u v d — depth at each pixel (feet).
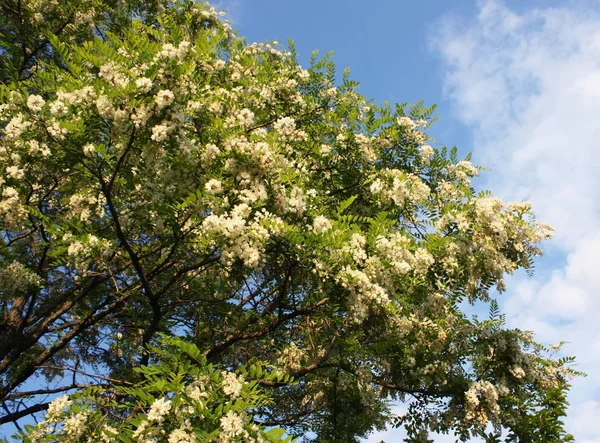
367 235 21.61
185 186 19.35
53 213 25.70
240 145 19.13
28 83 21.83
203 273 25.05
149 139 18.29
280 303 22.34
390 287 21.02
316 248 19.48
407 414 24.81
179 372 13.83
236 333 24.56
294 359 27.94
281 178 19.43
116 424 14.87
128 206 22.16
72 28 30.50
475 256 22.35
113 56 18.52
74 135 18.17
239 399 13.35
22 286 22.30
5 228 22.82
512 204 23.52
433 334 24.76
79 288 25.79
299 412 28.09
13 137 19.06
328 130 29.86
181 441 12.35
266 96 28.27
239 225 17.61
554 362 25.08
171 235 21.36
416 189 24.75
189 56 19.19
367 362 25.25
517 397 24.29
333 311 20.77
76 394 14.87
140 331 27.50
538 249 23.22
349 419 26.68
